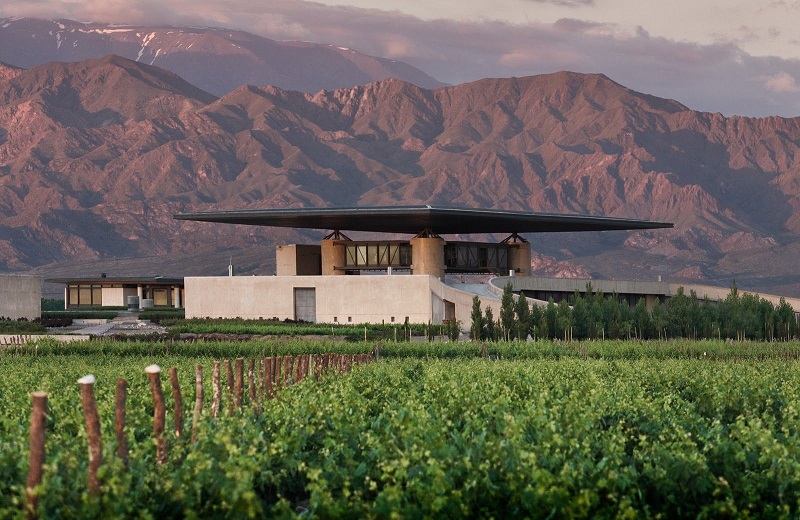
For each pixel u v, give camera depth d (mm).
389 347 60656
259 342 61281
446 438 21781
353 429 21969
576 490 17391
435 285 91938
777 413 29562
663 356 59969
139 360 52594
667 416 24734
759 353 60656
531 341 70562
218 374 24938
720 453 19734
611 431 21891
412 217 92438
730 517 17781
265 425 23375
